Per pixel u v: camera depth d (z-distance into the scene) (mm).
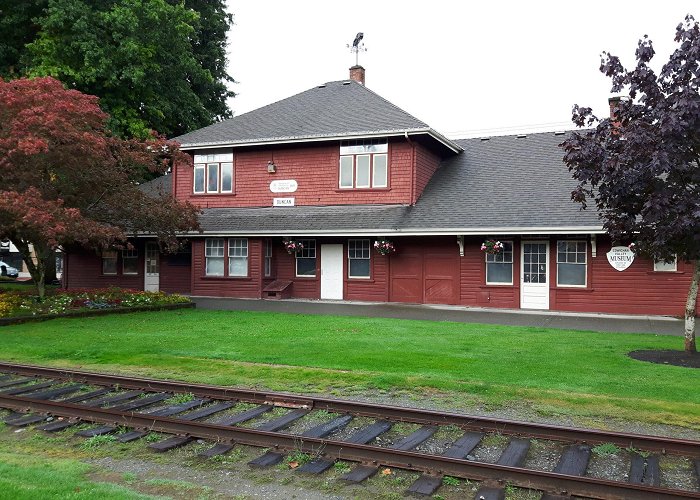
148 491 5000
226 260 22828
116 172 17375
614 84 10594
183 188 24594
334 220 20938
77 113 15438
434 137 20688
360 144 21609
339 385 8461
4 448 6145
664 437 5918
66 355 10688
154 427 6531
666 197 9555
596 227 16969
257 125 24016
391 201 21047
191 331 13570
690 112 9188
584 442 6074
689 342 10758
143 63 26656
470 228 18547
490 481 5121
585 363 9805
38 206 13852
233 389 7867
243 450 5961
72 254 26531
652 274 17641
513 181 20453
